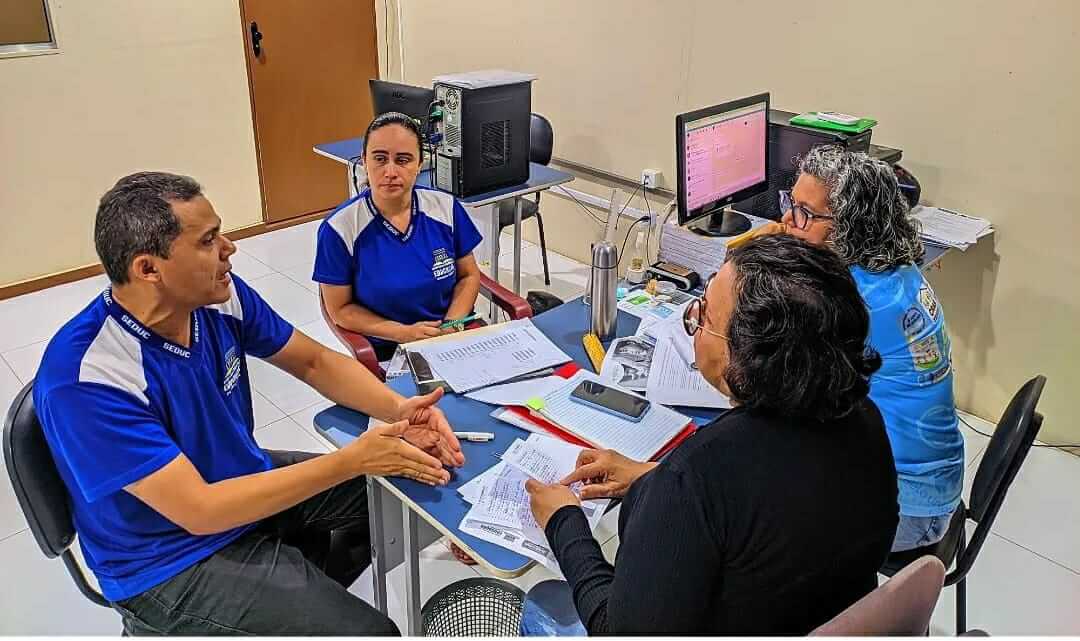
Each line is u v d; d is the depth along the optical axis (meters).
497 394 1.76
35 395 1.38
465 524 1.40
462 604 1.87
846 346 1.02
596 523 1.40
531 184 3.24
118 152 3.97
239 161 4.42
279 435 2.82
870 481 1.09
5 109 3.58
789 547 1.03
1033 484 2.62
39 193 3.78
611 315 2.01
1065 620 2.08
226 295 1.49
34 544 2.29
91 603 2.09
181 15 3.96
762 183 2.65
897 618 1.04
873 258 1.65
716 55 3.34
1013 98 2.62
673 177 3.67
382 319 2.32
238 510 1.44
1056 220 2.63
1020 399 1.60
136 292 1.40
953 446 1.70
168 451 1.41
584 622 1.22
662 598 1.04
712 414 1.72
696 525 1.02
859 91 2.96
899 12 2.78
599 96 3.84
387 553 1.76
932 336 1.65
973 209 2.80
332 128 4.75
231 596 1.50
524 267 4.20
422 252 2.35
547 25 3.91
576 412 1.69
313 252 4.39
